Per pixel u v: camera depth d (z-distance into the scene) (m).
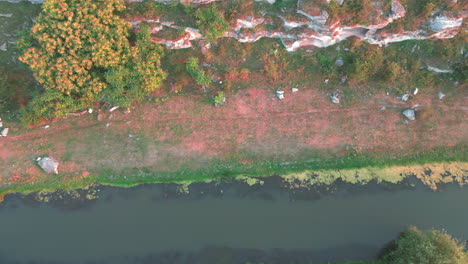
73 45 20.84
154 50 23.34
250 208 23.25
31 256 22.16
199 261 22.20
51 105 22.33
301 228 22.84
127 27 22.34
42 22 20.98
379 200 23.33
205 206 23.31
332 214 23.09
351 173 23.94
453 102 24.89
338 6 22.78
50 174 23.70
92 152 24.30
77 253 22.30
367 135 24.53
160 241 22.59
